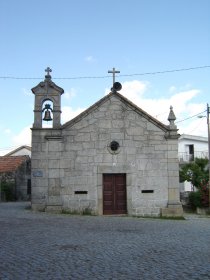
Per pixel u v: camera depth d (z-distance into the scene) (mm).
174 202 22938
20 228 15484
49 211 22344
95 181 22750
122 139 23125
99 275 8336
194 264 9422
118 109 23266
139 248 11547
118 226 17031
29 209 23625
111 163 22938
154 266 9203
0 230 14906
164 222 19594
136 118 23297
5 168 45281
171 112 23625
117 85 23359
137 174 23000
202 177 34594
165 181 23094
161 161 23203
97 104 23141
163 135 23344
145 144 23188
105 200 22859
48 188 22531
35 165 22625
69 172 22719
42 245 11875
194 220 22047
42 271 8680
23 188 46906
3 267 9070
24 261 9695
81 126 23031
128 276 8258
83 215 21969
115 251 11047
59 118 23016
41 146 22781
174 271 8703
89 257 10195
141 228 16531
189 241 13008
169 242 12719
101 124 23109
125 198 23016
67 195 22594
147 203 22891
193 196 31875
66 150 22812
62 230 15148
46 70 23453
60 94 23250
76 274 8406
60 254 10562
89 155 22906
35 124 22859
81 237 13492
